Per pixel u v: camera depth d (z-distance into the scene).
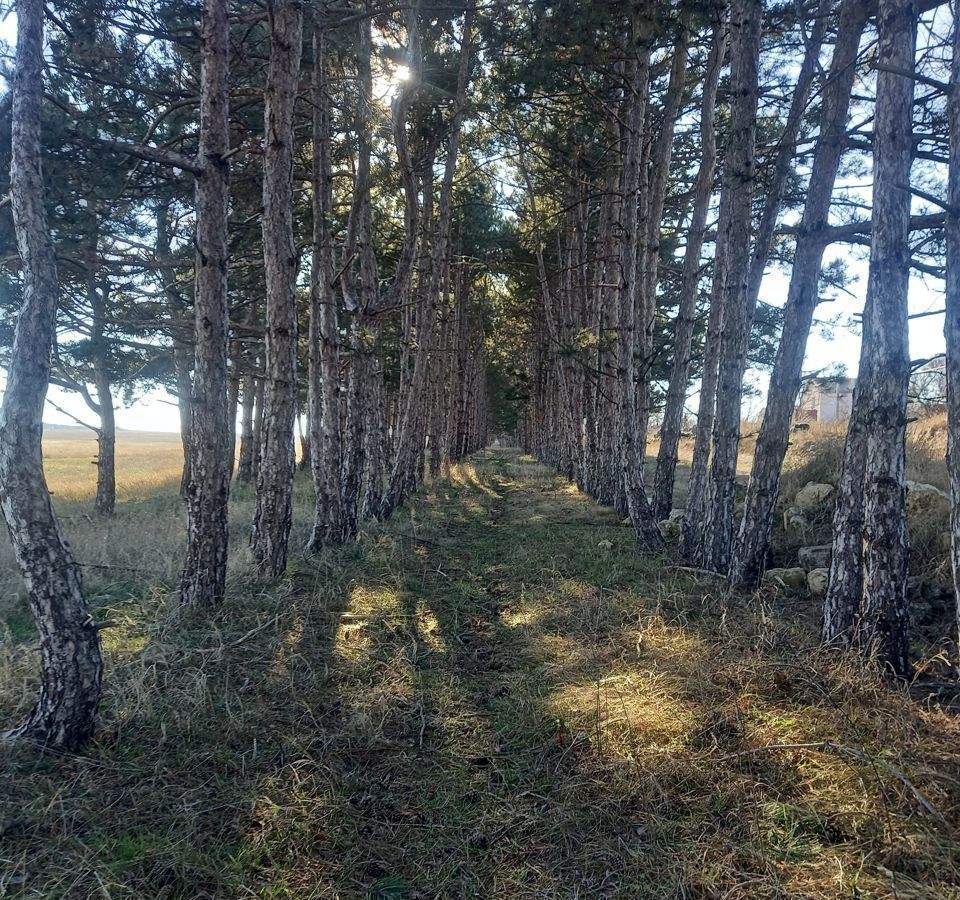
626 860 2.78
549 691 4.39
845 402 17.83
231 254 10.92
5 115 4.36
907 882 2.48
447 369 24.97
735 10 7.07
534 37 8.03
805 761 3.29
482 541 10.02
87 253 8.90
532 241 17.88
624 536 10.16
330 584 6.89
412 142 13.66
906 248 4.37
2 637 5.09
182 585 5.78
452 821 3.11
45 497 3.42
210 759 3.48
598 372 10.30
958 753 3.24
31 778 3.13
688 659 4.58
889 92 4.31
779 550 8.44
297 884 2.66
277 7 6.46
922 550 6.71
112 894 2.51
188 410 14.64
